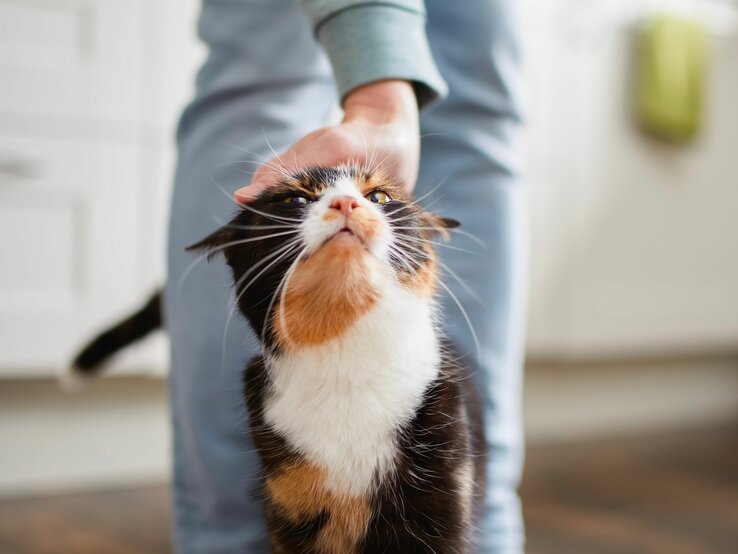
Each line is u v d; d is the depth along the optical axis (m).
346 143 0.63
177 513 0.87
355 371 0.59
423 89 0.68
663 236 2.21
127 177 1.60
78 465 1.67
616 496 1.59
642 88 2.11
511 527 0.85
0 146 1.49
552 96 2.01
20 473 1.62
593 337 2.11
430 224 0.65
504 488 0.86
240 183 0.78
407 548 0.61
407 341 0.60
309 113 0.84
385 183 0.63
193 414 0.80
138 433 1.72
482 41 0.88
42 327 1.55
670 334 2.24
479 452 0.70
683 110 2.13
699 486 1.67
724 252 2.33
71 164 1.55
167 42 1.62
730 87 2.30
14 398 1.61
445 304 0.71
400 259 0.59
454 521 0.62
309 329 0.57
